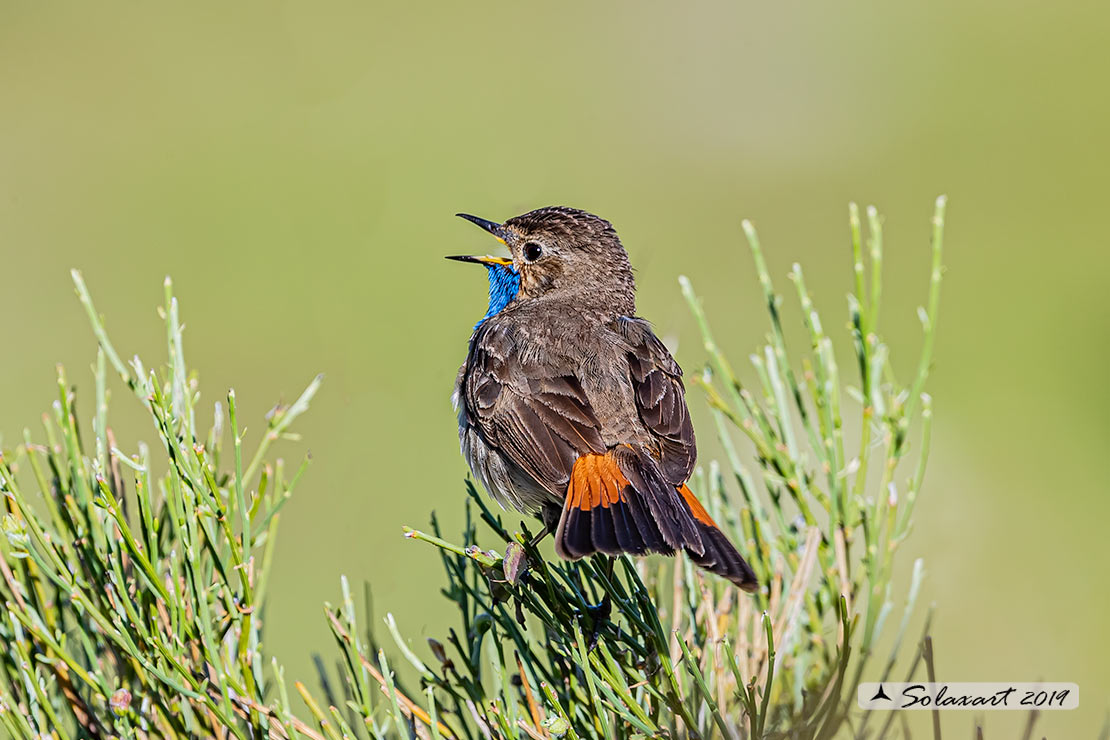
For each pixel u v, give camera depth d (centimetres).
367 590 566
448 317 1505
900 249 1764
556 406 700
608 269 846
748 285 1647
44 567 469
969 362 1563
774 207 1816
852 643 582
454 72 2022
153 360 1414
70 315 1486
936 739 484
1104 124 1970
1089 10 2184
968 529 1218
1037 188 1866
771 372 594
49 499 530
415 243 1641
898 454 568
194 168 1767
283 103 1894
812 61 2102
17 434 1261
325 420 1295
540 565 559
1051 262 1722
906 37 2159
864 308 580
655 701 515
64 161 1741
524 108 1955
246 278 1567
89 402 1286
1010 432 1406
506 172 1823
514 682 548
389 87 1962
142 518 495
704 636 550
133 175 1734
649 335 767
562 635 538
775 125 1975
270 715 473
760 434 589
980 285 1709
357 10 2130
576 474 652
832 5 2211
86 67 1917
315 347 1446
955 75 2050
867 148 1922
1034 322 1634
